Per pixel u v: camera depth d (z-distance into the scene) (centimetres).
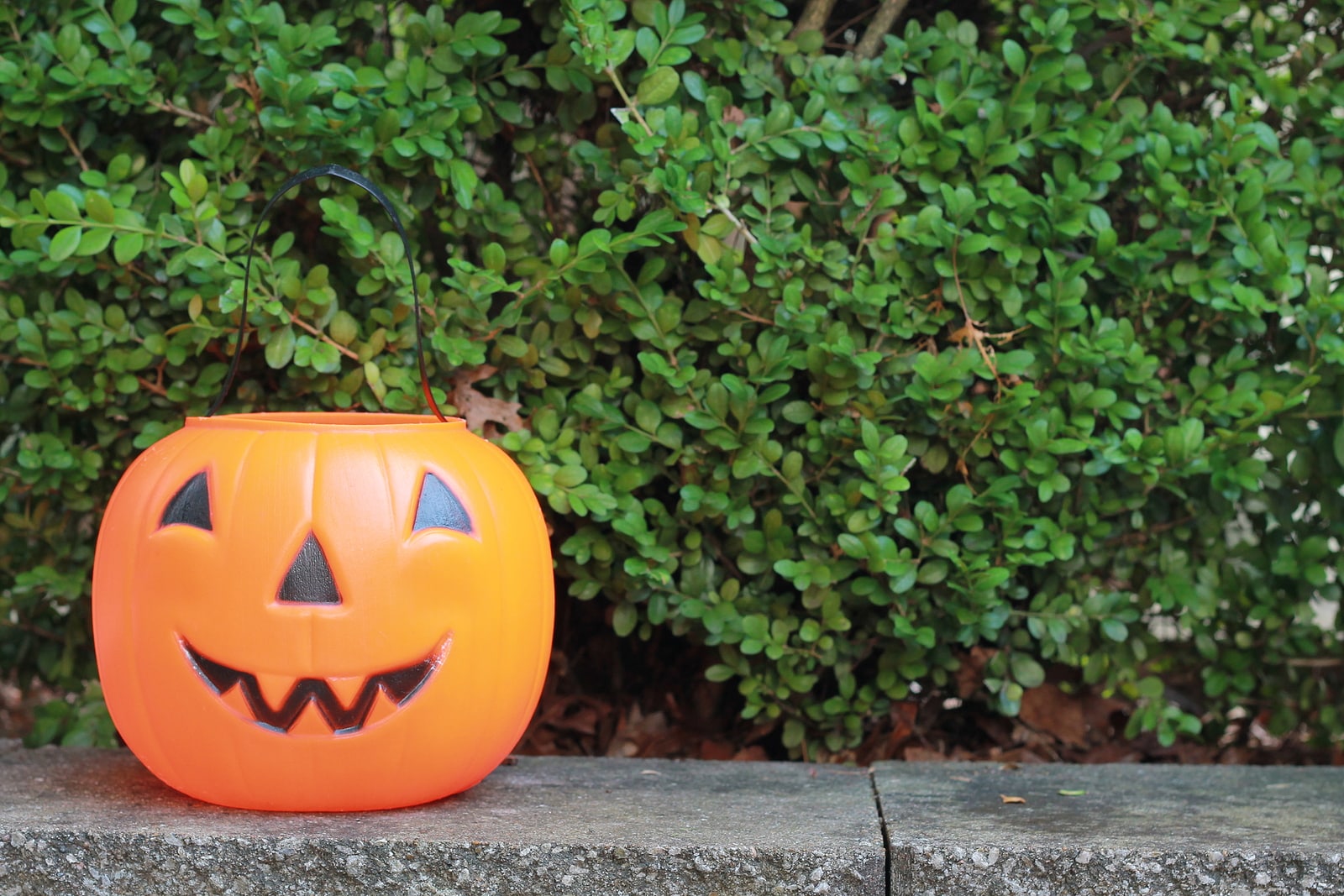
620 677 327
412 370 278
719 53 276
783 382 285
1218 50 288
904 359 281
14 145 285
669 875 209
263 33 267
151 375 288
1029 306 287
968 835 217
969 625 283
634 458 285
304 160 274
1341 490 300
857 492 275
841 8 316
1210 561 300
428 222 304
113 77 265
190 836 208
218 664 212
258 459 216
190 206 257
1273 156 290
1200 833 220
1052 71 277
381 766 218
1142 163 292
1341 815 234
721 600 286
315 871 208
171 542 213
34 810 222
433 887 209
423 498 219
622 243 262
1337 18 302
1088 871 209
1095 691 314
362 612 210
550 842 210
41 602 306
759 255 271
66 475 284
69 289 277
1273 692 311
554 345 284
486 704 224
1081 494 294
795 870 208
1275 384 291
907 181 284
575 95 289
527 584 230
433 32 273
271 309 260
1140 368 278
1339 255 298
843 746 306
